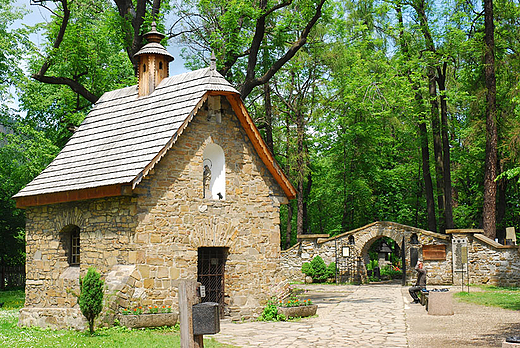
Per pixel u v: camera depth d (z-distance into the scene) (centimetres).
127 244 1633
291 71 3747
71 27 2577
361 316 1873
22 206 1900
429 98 3403
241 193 1894
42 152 2920
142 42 2547
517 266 2811
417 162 4450
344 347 1299
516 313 1836
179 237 1711
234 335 1500
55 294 1808
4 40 3041
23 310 1831
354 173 4141
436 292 1866
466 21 3381
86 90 2561
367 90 3191
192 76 1889
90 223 1738
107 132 1895
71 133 3006
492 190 2969
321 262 3497
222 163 1867
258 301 1891
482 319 1722
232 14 2469
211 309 930
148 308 1611
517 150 2747
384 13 3656
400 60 3366
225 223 1834
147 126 1784
